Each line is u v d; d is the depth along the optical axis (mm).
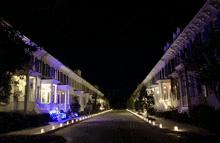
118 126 19531
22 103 21203
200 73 11859
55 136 11648
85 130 17016
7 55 9312
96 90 80438
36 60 27203
